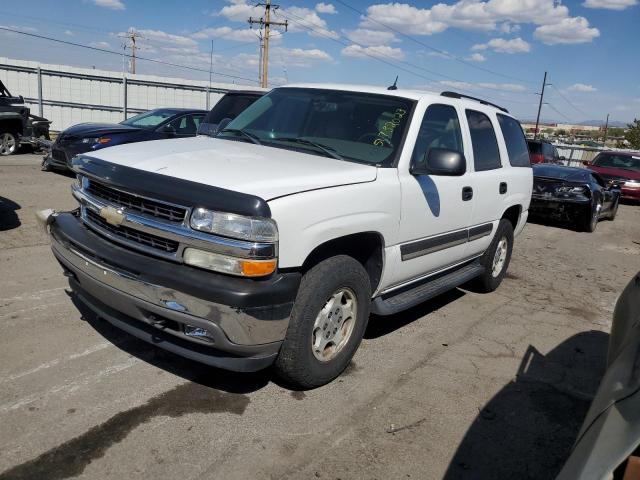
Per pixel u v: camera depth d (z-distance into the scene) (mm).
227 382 3645
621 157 19188
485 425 3447
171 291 2973
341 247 3766
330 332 3590
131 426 3070
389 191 3803
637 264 9031
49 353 3770
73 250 3504
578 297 6570
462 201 4793
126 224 3213
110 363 3721
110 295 3262
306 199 3170
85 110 23250
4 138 13977
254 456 2918
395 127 4160
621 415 1854
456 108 4891
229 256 2920
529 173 6387
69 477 2635
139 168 3291
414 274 4465
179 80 24703
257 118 4699
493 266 6027
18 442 2842
